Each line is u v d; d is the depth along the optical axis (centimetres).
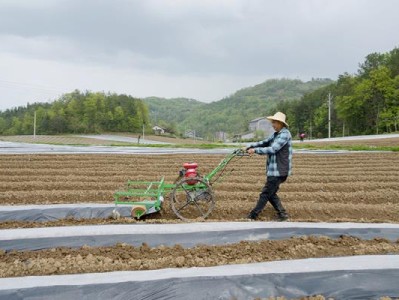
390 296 390
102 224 588
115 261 458
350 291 393
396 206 736
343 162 1498
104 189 885
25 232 521
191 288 381
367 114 6769
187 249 500
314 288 394
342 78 9294
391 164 1434
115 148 2117
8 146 2189
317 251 500
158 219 626
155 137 8619
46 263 446
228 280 394
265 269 423
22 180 985
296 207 705
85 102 9400
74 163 1347
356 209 711
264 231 554
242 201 765
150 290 377
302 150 2064
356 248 512
